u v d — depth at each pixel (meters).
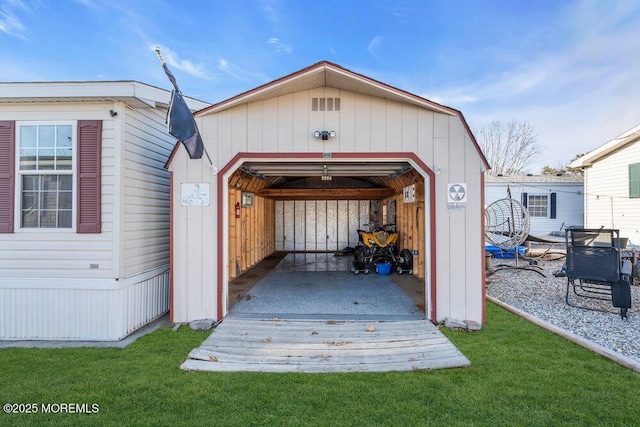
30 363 3.63
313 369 3.49
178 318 4.83
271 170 7.29
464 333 4.44
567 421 2.60
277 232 13.27
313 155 4.85
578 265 5.41
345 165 6.54
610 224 11.96
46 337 4.42
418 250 7.88
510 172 26.48
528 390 3.03
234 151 4.86
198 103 6.03
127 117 4.57
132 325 4.63
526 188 14.73
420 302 5.80
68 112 4.44
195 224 4.83
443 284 4.79
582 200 14.58
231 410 2.77
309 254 12.38
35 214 4.47
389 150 4.84
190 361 3.65
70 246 4.42
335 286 7.07
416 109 4.86
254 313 5.16
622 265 5.29
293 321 4.81
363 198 11.94
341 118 4.87
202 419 2.64
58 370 3.46
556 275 7.56
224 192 4.86
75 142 4.42
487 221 9.20
